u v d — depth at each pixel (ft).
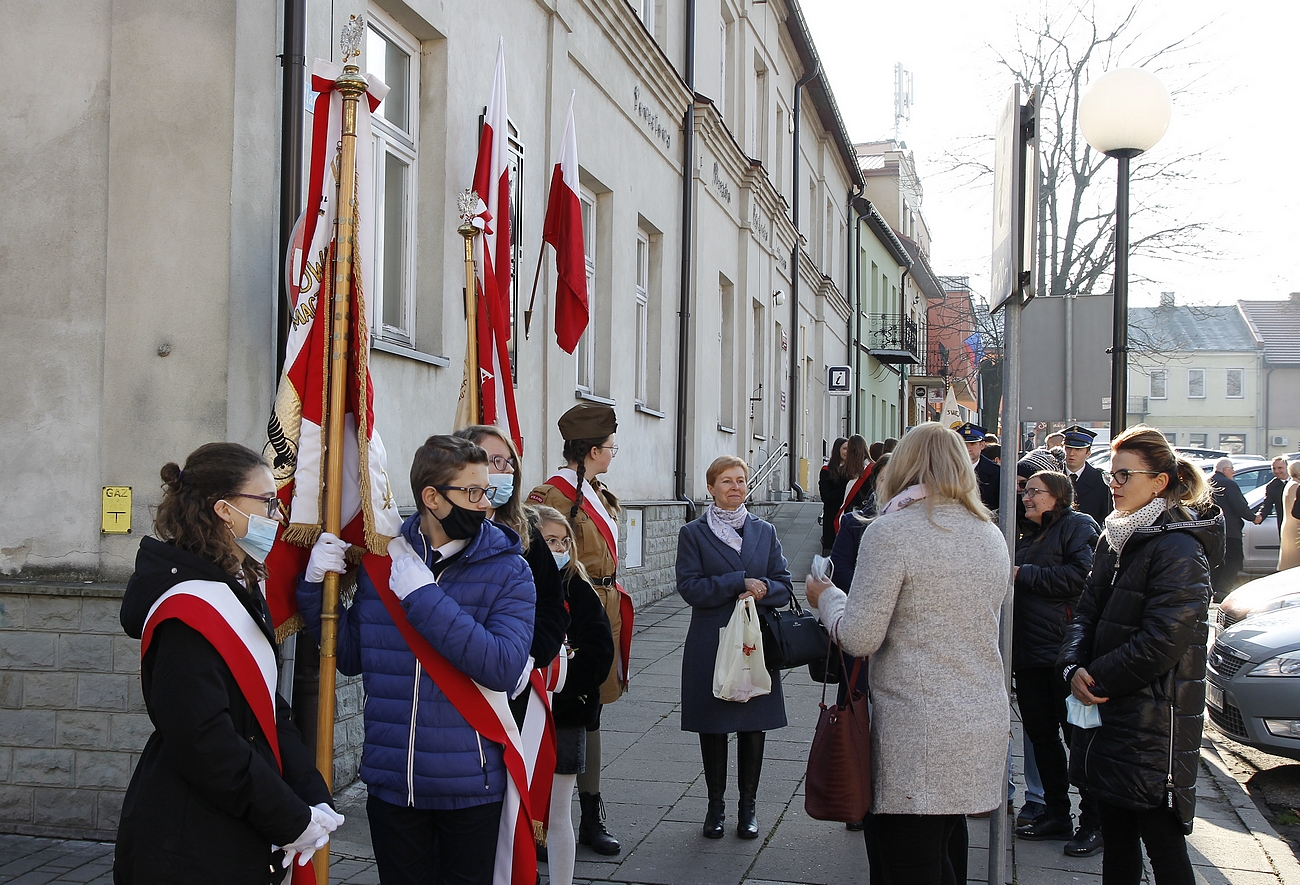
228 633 8.25
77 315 16.44
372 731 10.14
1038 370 15.74
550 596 12.12
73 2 16.57
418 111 23.44
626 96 36.91
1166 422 210.18
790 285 69.72
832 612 11.79
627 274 37.55
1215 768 22.62
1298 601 24.04
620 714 24.79
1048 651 16.62
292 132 17.19
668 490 43.57
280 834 8.27
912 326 118.21
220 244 16.11
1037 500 16.87
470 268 18.10
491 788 10.01
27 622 16.17
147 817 8.21
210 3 16.22
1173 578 11.52
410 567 9.82
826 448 85.15
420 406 22.39
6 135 16.66
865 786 10.80
